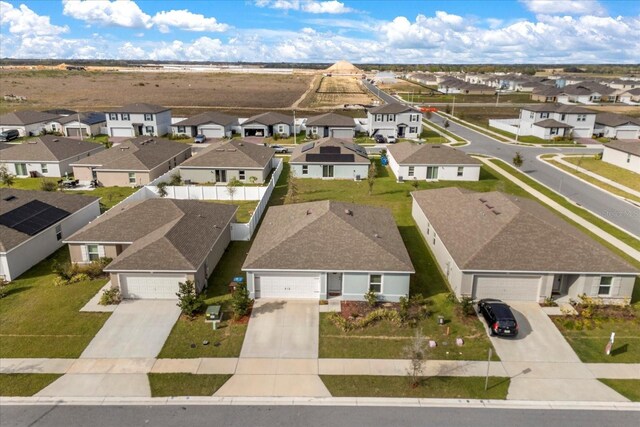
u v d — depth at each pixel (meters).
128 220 32.97
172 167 60.62
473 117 112.38
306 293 27.84
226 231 35.44
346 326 24.89
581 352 23.05
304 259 27.36
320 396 19.89
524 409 19.19
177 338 24.02
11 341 23.64
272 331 24.62
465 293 27.28
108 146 70.88
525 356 22.72
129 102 136.88
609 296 27.20
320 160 56.97
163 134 87.44
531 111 87.00
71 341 23.66
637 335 24.44
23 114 86.00
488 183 54.62
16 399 19.56
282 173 60.28
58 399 19.59
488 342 23.81
